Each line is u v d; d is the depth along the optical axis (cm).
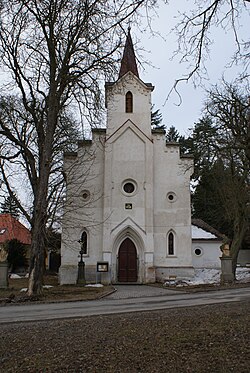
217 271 3428
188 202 3164
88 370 638
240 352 691
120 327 947
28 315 1301
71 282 2981
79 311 1386
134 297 1912
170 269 3058
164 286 2661
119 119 3247
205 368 626
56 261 4712
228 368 621
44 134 2278
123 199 3100
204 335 817
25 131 2452
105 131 3222
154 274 2992
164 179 3203
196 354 693
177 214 3147
